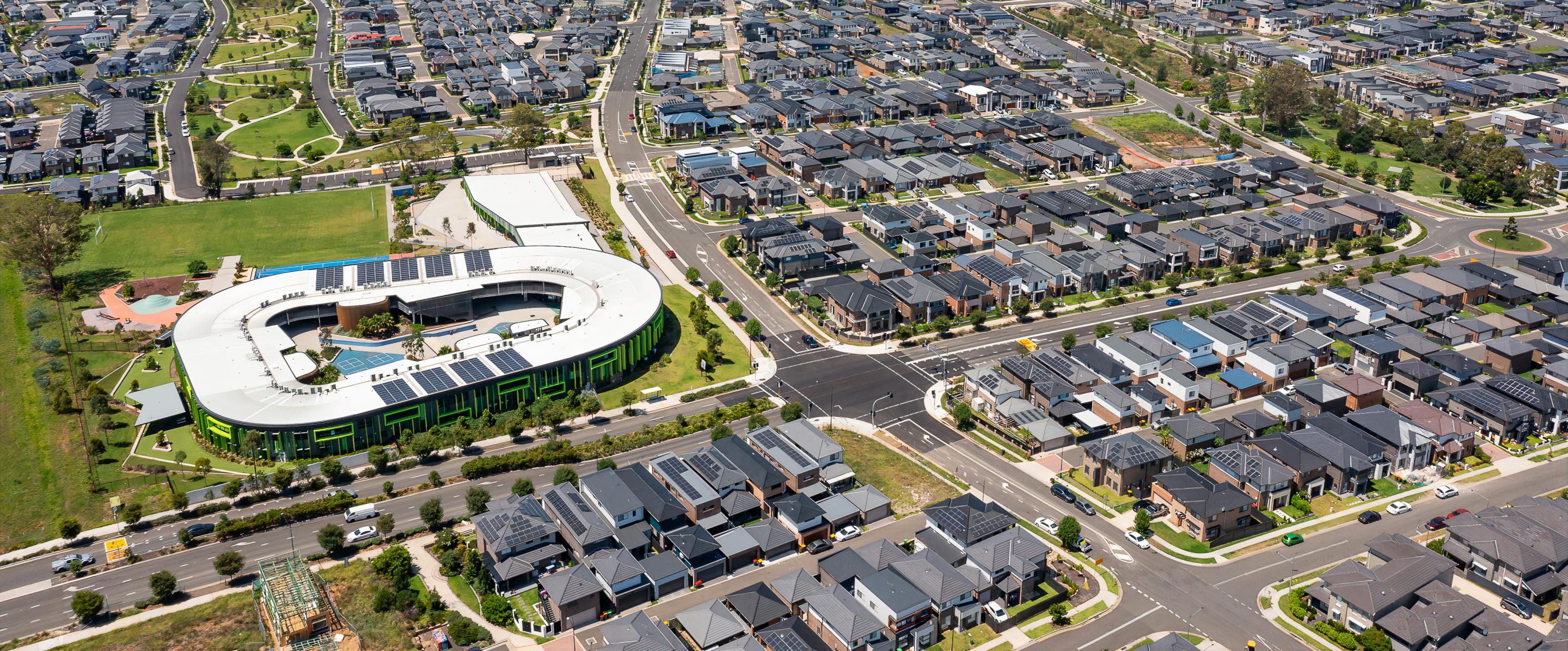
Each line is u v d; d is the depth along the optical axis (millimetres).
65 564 198875
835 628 174125
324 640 176375
